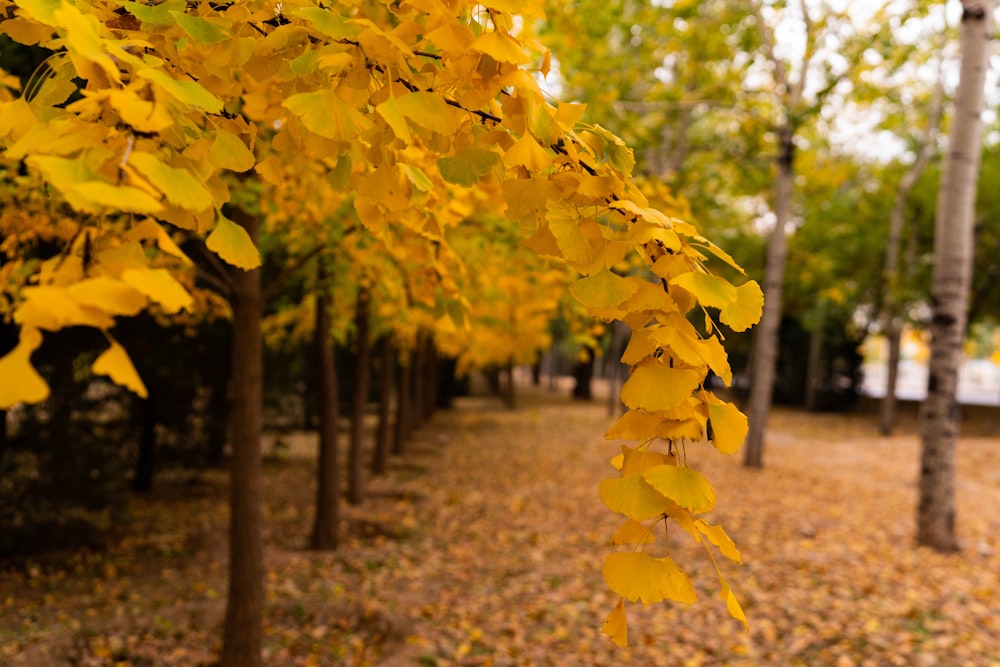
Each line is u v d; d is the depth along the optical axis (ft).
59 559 23.84
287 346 41.96
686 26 32.71
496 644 16.65
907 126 56.29
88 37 2.46
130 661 15.74
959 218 22.40
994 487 38.55
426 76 3.68
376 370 71.87
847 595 19.01
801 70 34.27
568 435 61.62
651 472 3.23
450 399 86.28
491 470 44.06
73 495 24.75
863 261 72.69
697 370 3.51
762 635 16.74
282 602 19.11
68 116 3.19
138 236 2.55
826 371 91.15
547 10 24.70
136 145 2.69
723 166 41.34
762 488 35.58
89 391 31.30
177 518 31.24
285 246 20.39
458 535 27.91
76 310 1.95
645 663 15.61
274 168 4.11
